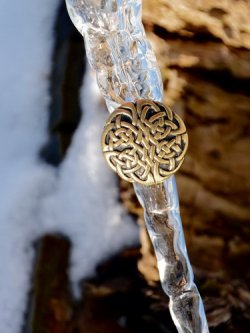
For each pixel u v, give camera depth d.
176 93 0.29
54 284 0.30
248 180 0.29
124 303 0.30
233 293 0.30
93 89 0.31
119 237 0.30
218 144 0.29
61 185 0.30
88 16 0.22
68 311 0.29
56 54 0.32
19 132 0.32
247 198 0.29
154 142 0.21
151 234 0.23
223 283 0.30
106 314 0.29
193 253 0.30
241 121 0.29
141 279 0.30
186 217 0.29
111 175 0.30
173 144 0.21
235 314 0.30
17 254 0.30
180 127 0.21
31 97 0.32
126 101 0.22
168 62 0.28
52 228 0.30
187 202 0.29
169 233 0.23
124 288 0.30
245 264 0.30
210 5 0.27
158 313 0.29
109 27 0.22
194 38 0.28
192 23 0.28
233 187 0.29
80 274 0.30
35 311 0.29
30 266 0.30
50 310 0.29
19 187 0.30
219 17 0.27
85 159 0.30
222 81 0.28
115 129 0.21
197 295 0.24
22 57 0.32
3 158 0.31
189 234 0.30
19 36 0.32
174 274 0.24
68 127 0.31
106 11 0.22
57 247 0.30
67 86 0.31
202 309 0.24
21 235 0.30
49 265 0.30
